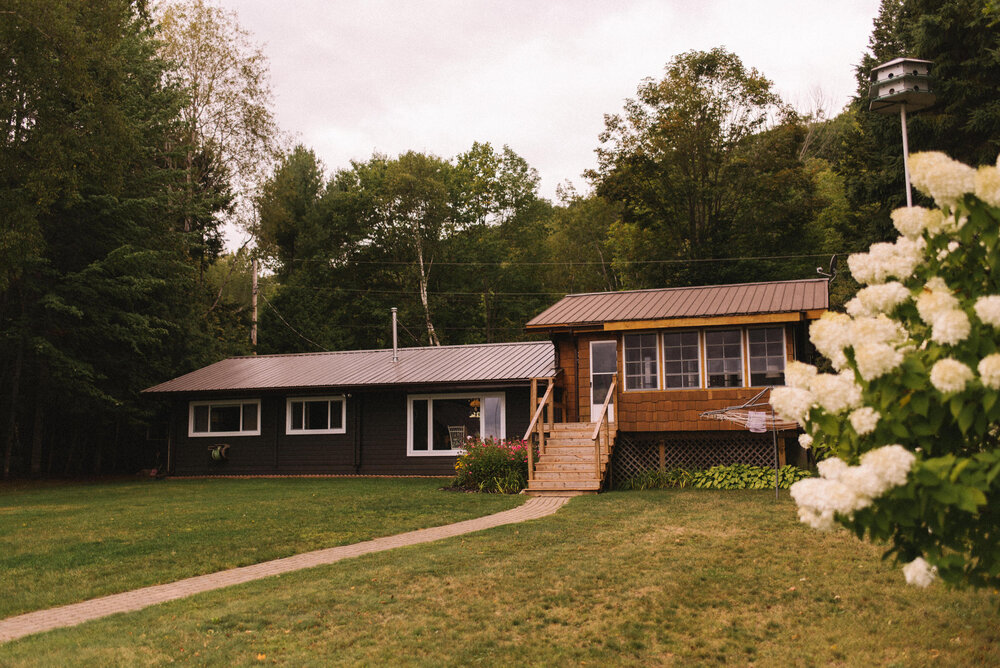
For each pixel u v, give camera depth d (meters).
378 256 52.47
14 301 26.86
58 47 20.03
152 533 12.69
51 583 9.53
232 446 26.73
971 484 3.83
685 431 19.08
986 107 21.20
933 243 4.72
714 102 41.19
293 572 9.66
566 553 10.22
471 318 51.97
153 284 27.42
